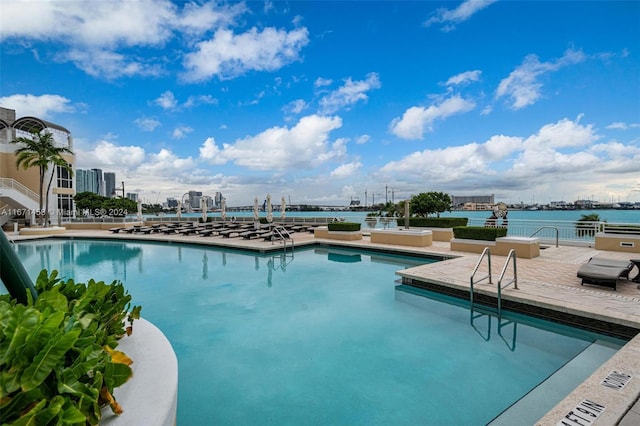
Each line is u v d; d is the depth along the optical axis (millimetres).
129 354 2762
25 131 27484
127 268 9656
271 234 14289
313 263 10227
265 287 7336
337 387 3383
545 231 12992
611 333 4453
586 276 5801
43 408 1375
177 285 7562
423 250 10789
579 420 2186
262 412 2986
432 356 4043
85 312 2379
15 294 2262
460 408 3016
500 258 9047
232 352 4176
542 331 4844
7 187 23391
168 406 2012
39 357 1392
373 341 4492
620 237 10125
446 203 22500
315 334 4730
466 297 6078
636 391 2516
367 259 10922
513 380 3482
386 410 3000
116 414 1872
